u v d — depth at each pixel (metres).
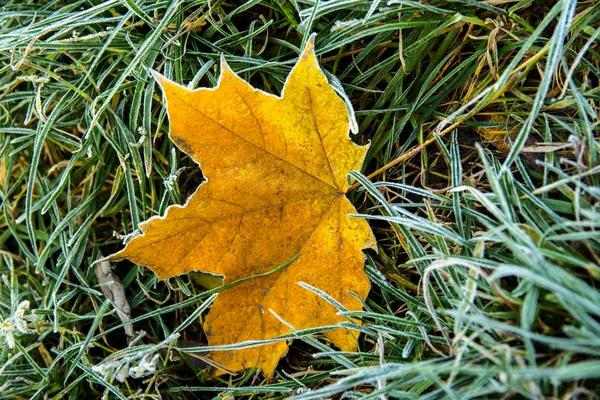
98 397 0.49
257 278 0.45
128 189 0.47
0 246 0.51
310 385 0.46
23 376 0.48
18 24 0.49
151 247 0.44
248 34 0.47
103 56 0.48
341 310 0.44
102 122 0.48
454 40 0.46
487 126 0.46
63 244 0.48
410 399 0.42
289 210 0.45
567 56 0.45
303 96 0.43
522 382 0.40
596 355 0.40
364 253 0.46
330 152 0.44
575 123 0.43
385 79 0.47
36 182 0.51
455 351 0.41
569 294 0.39
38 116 0.48
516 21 0.45
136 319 0.46
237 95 0.43
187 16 0.47
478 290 0.43
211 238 0.45
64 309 0.49
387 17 0.46
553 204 0.42
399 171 0.47
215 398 0.46
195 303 0.48
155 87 0.48
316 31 0.47
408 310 0.45
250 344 0.44
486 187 0.45
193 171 0.48
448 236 0.42
